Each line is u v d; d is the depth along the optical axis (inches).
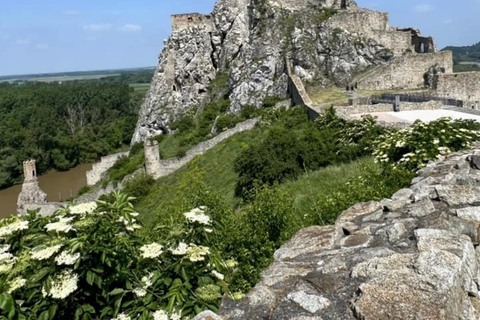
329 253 189.2
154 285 169.6
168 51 2336.4
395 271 143.1
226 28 2263.8
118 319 156.4
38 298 156.6
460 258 146.2
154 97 2316.7
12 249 177.6
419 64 1579.7
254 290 164.1
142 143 2117.4
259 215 361.7
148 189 1473.9
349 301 140.6
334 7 1978.3
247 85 1820.9
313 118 1211.9
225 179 1168.8
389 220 214.5
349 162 725.9
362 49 1738.4
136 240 181.6
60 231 163.6
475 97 1406.3
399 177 375.9
